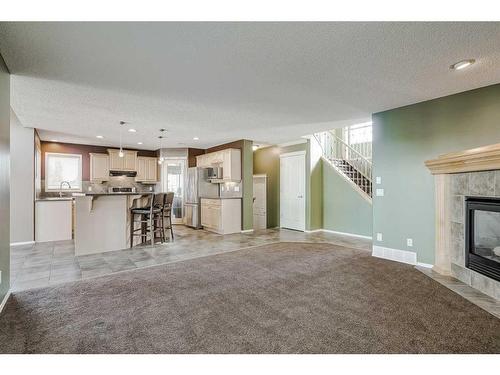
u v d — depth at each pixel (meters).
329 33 2.09
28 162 5.34
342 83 3.10
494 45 2.27
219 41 2.19
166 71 2.75
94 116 4.44
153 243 5.10
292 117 4.56
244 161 6.81
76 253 4.42
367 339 1.94
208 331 2.05
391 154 4.16
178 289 2.91
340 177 6.66
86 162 7.33
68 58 2.46
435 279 3.24
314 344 1.88
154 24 1.95
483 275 2.82
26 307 2.46
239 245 5.25
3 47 2.25
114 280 3.20
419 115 3.83
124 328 2.09
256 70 2.74
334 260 4.11
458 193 3.27
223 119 4.70
